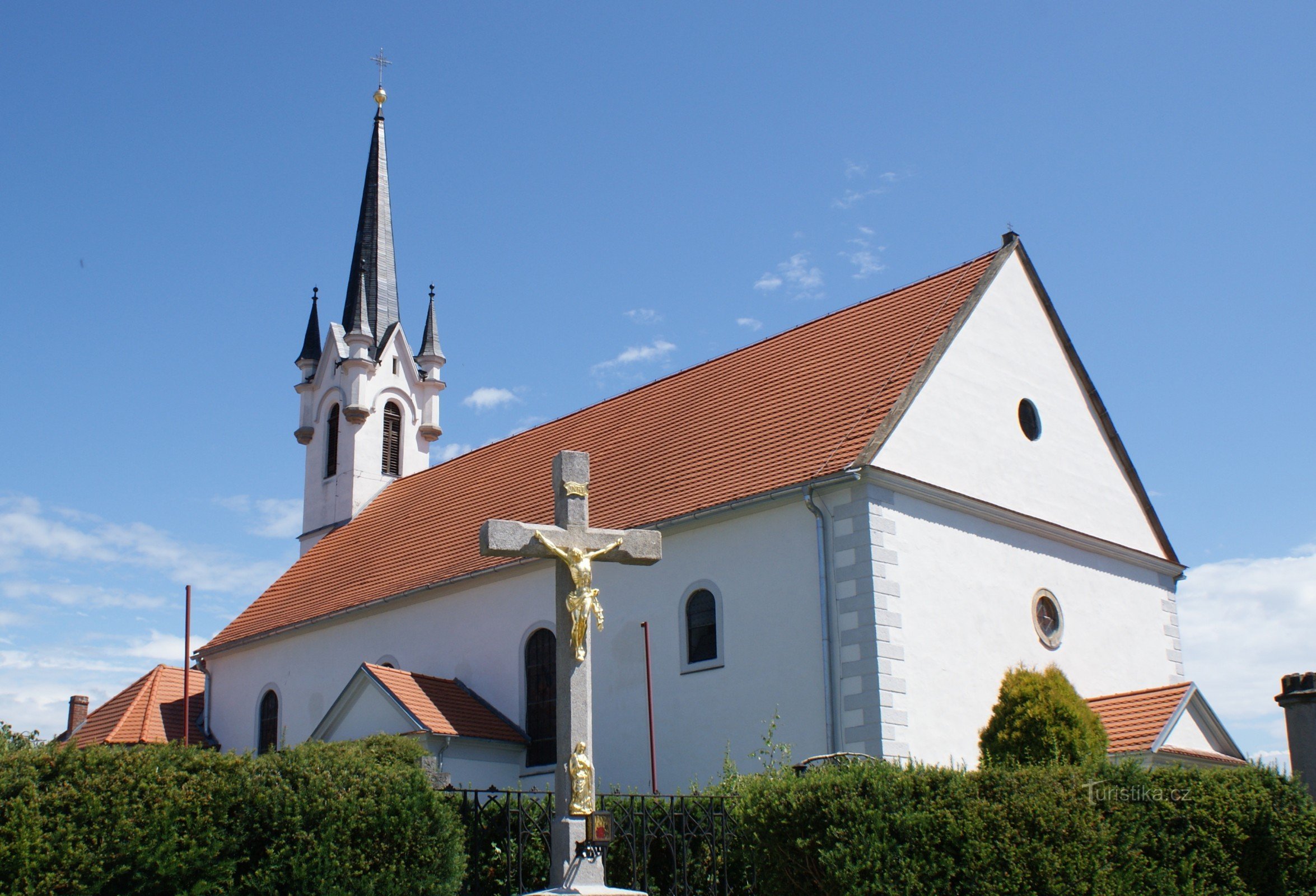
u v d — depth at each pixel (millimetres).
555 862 12930
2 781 11203
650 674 25328
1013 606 25172
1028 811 14070
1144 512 29984
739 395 29062
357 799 12891
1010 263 27859
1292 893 16312
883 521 22812
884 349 26672
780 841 14047
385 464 42906
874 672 21750
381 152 46844
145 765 12023
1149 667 28500
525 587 28719
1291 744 18141
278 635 35344
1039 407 27641
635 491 27953
